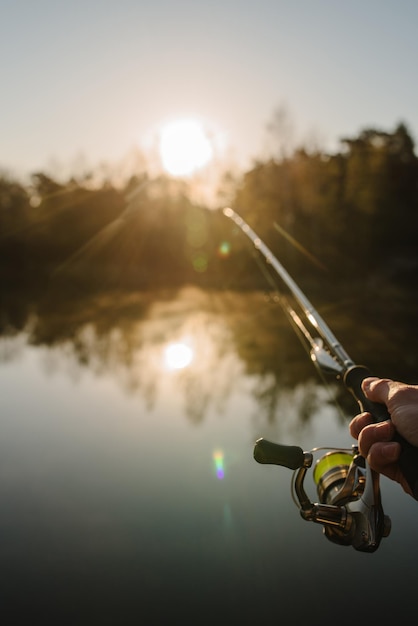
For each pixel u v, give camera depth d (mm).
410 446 846
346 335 8445
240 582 2596
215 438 4297
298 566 2752
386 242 31359
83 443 4387
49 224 26828
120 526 3145
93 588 2648
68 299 15172
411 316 10930
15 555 2951
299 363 6816
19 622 2416
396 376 5512
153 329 9734
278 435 4230
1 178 28578
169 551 2939
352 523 1026
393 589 2521
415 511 2967
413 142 35125
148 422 4785
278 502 3350
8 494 3590
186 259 22781
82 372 6605
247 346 8031
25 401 5496
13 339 8844
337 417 4609
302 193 31531
